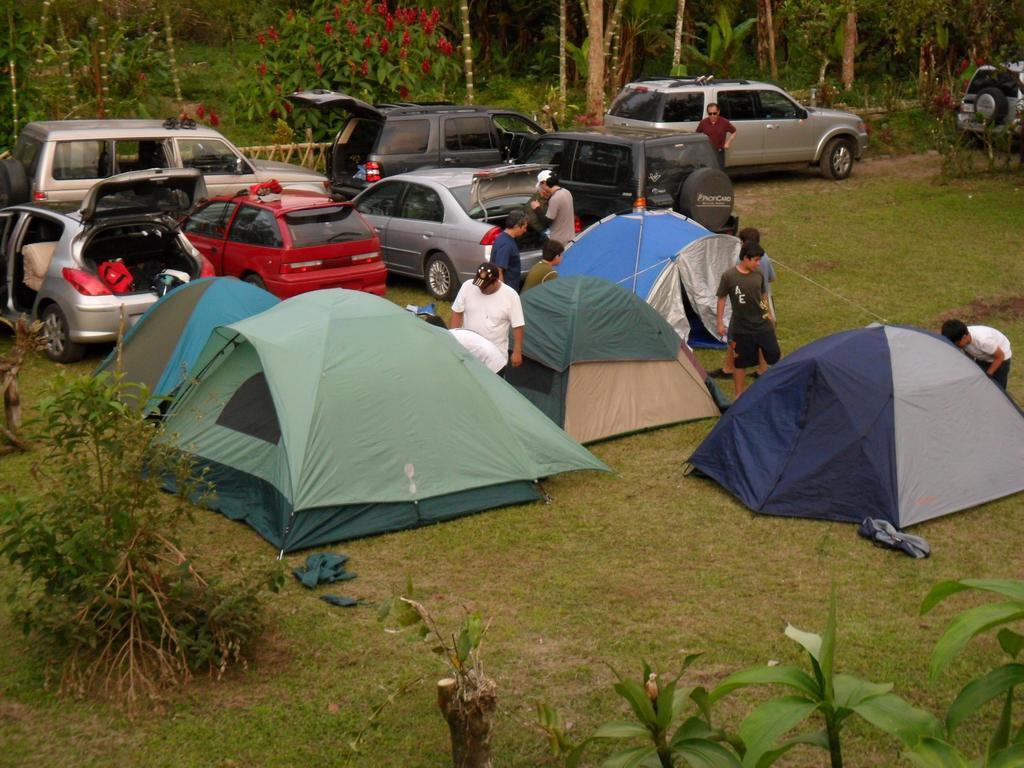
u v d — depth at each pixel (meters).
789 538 7.61
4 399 9.13
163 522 6.11
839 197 19.67
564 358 9.38
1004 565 7.18
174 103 24.20
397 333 8.13
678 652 6.16
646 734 4.22
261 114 20.94
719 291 10.41
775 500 7.94
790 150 20.58
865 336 8.27
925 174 21.48
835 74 29.30
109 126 15.03
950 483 7.89
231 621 5.91
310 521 7.40
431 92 21.30
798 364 8.15
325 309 8.27
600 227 12.44
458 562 7.28
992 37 21.38
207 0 27.61
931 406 7.96
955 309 13.22
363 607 6.68
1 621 6.51
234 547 7.44
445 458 7.88
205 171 15.70
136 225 11.52
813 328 12.58
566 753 5.19
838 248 16.20
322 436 7.57
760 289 10.12
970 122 21.86
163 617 5.81
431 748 5.32
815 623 6.46
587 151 15.63
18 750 5.30
